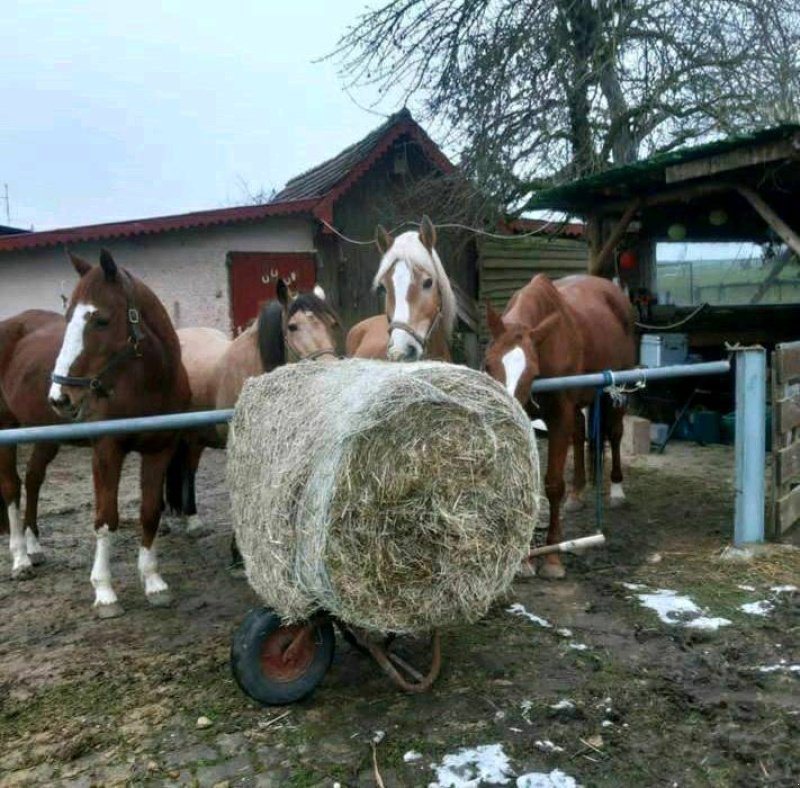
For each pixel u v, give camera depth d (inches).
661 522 194.2
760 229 363.9
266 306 158.9
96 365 133.1
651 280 351.3
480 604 98.8
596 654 119.3
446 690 108.9
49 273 350.3
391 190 422.6
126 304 137.3
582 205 297.4
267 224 382.9
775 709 101.4
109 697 111.8
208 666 121.2
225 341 227.1
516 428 98.9
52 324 185.3
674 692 106.2
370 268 420.5
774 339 335.3
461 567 96.0
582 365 173.8
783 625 127.3
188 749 96.5
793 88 331.3
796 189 289.6
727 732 96.1
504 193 374.3
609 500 215.6
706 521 193.8
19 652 130.6
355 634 109.3
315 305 153.7
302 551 91.4
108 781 90.3
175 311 368.2
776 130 198.4
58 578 171.2
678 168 235.6
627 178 251.4
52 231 334.0
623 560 164.4
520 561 102.3
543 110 361.7
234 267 374.9
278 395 108.3
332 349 151.4
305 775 89.7
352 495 88.2
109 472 143.0
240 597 154.9
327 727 100.2
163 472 152.8
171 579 167.5
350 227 410.6
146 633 137.3
